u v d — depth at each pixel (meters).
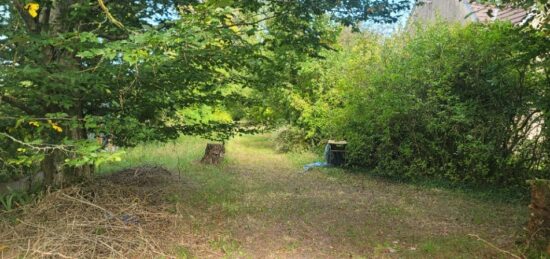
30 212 5.04
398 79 9.02
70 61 5.01
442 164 9.02
